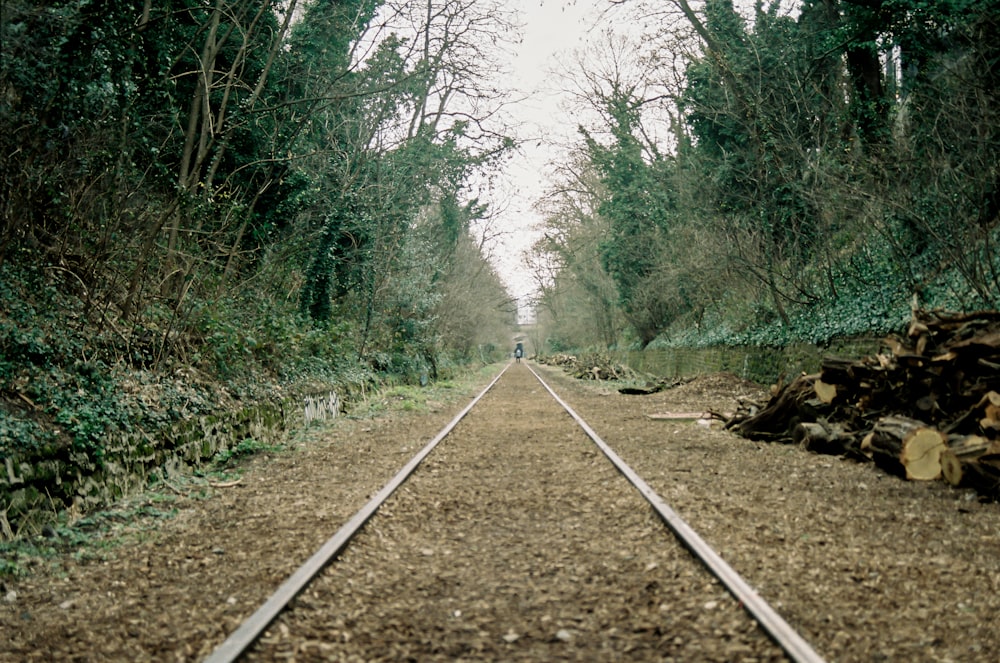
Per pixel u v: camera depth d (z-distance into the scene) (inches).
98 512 285.3
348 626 164.1
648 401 832.9
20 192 335.0
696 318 1286.9
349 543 227.1
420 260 1005.8
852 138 703.1
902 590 182.5
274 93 693.9
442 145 918.4
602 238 1525.6
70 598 192.2
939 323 391.2
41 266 384.5
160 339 439.8
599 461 389.4
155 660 149.3
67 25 325.1
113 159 414.9
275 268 709.9
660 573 196.2
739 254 846.5
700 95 884.6
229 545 235.3
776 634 145.4
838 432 411.2
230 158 687.7
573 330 2593.5
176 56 610.9
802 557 208.2
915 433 327.0
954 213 533.3
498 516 272.4
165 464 358.3
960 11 572.1
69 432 299.3
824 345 717.3
